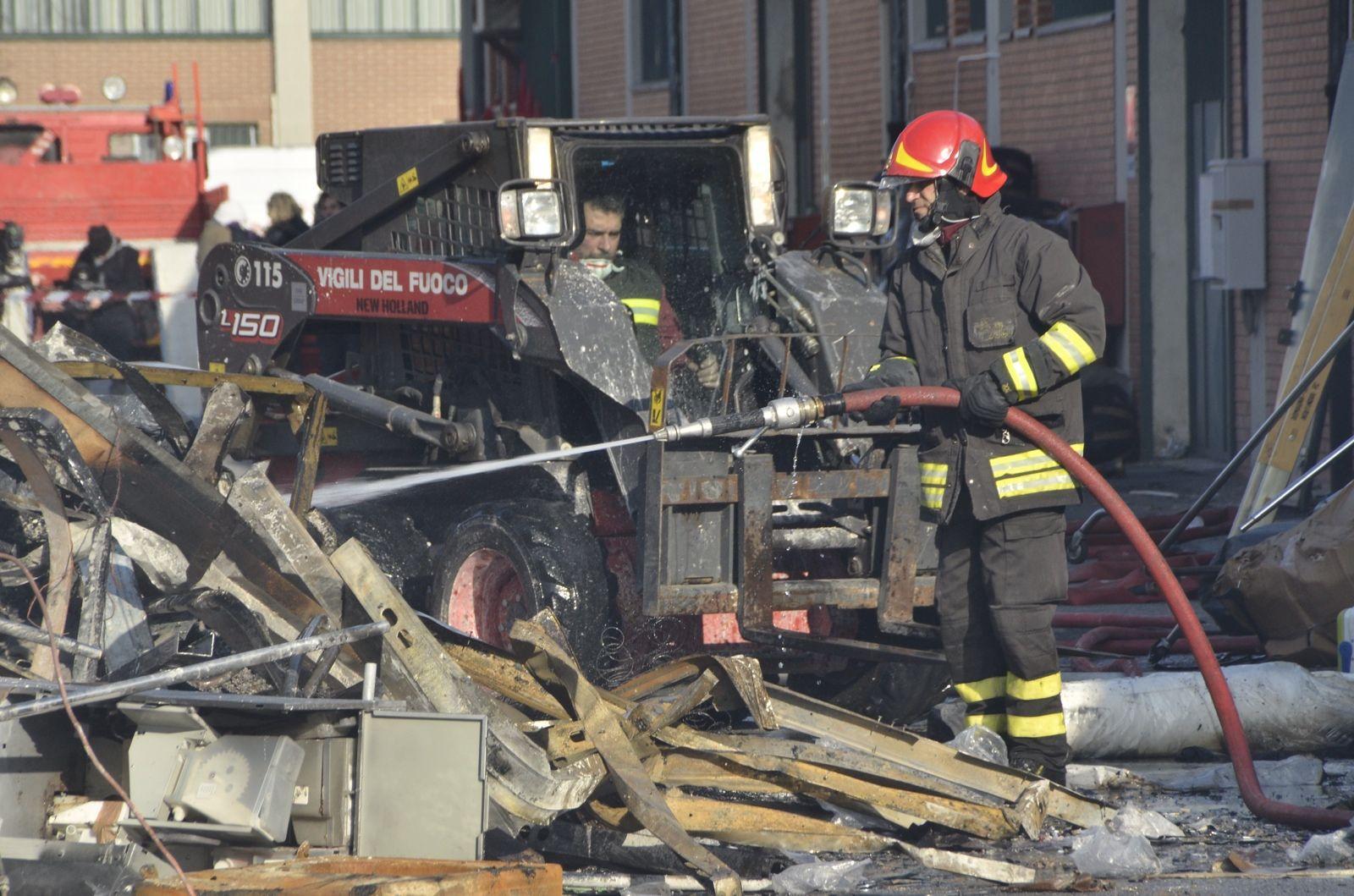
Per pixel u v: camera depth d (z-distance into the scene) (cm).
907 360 1827
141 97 11538
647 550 1822
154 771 1376
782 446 2077
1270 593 2188
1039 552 1744
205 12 11538
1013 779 1641
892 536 1889
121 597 1795
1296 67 3825
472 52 8169
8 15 11400
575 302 2027
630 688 1694
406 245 2392
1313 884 1441
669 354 1881
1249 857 1558
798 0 6391
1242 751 1714
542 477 2161
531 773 1494
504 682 1662
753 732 1866
